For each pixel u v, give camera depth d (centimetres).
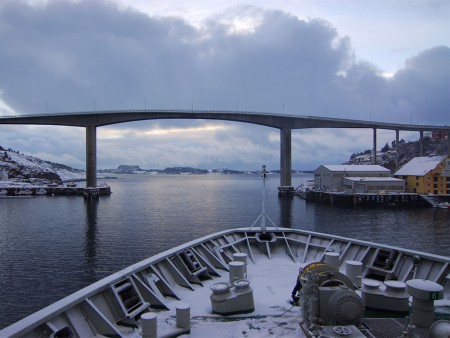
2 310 3341
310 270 974
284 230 1831
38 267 4581
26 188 16962
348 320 791
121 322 1000
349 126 16075
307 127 15800
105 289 1022
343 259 1545
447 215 9712
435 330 712
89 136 15538
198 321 1024
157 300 1109
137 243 5931
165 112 15288
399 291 1042
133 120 15525
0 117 15212
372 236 6850
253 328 963
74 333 865
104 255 5156
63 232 6981
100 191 16312
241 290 1082
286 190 15212
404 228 7719
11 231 7112
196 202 13075
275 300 1182
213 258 1534
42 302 3509
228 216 9300
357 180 12488
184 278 1305
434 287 816
